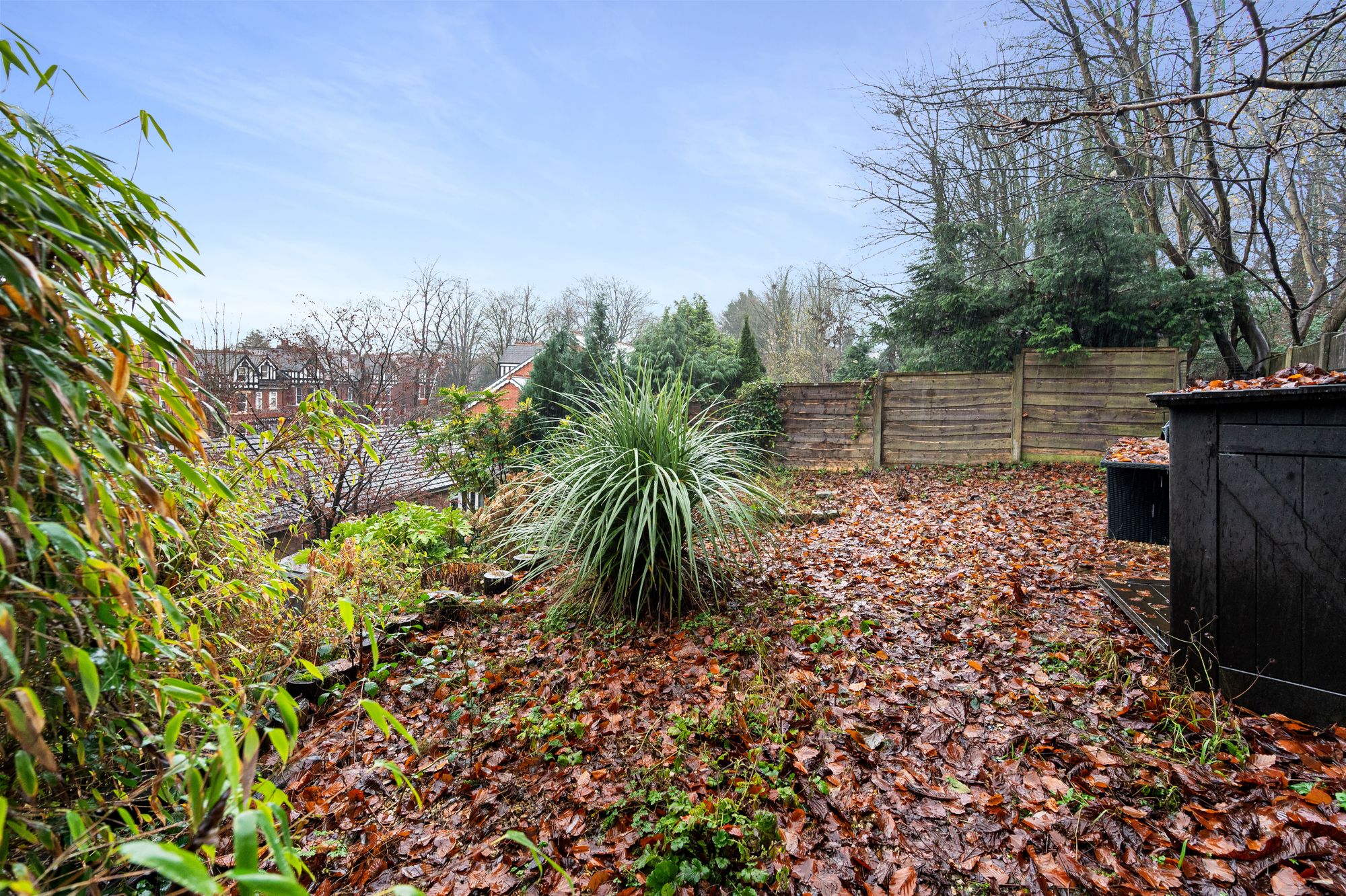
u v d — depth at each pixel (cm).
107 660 80
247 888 51
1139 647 257
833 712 230
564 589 351
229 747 61
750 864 162
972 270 1021
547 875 167
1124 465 376
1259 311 955
